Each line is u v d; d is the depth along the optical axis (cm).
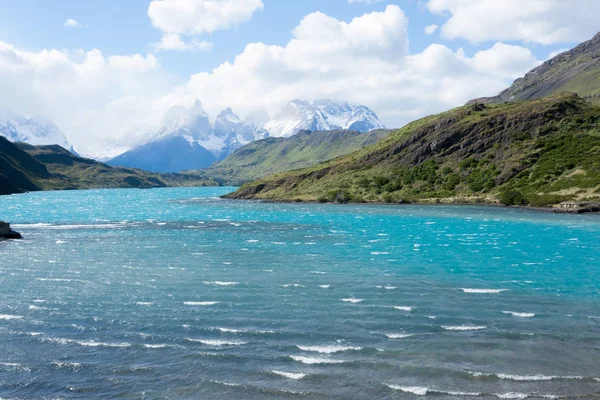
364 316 3231
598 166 13788
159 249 6362
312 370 2362
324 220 10812
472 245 6600
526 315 3238
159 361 2495
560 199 12538
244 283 4234
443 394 2106
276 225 9769
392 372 2331
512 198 13512
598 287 4062
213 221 10812
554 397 2073
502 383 2206
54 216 12638
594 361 2441
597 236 7469
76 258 5622
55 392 2173
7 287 4109
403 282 4269
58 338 2831
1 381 2280
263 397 2105
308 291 3934
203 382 2248
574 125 17250
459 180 16750
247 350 2627
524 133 17462
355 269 4888
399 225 9456
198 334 2888
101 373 2361
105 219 11606
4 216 12638
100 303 3584
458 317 3195
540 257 5588
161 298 3725
